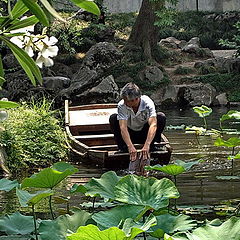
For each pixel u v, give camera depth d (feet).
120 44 83.51
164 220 9.95
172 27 96.53
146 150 25.66
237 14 96.73
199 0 107.76
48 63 7.42
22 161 28.71
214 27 95.91
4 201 19.83
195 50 82.38
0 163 27.61
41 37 7.40
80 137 32.45
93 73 65.10
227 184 22.70
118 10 106.73
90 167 28.30
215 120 48.60
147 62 75.66
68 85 64.49
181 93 66.74
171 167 13.20
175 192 9.93
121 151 28.02
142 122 27.45
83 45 79.20
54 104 62.03
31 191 21.21
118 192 9.94
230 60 74.43
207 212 17.48
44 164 29.63
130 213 9.21
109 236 7.03
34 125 31.50
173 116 53.93
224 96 67.00
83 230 6.97
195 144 33.81
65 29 72.33
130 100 26.58
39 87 61.72
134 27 79.92
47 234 9.36
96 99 63.16
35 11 5.91
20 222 10.81
